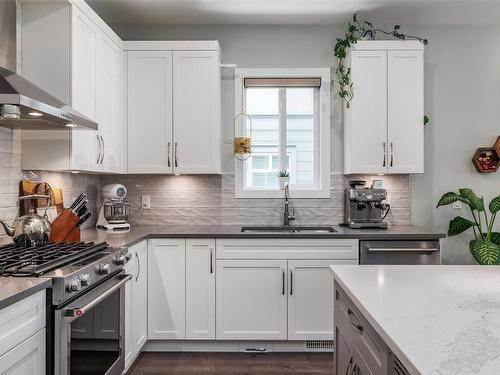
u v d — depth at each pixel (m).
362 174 3.46
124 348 2.23
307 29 3.49
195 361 2.80
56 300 1.53
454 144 3.52
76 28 2.39
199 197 3.48
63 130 2.38
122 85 3.17
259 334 2.89
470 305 1.16
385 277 1.52
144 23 3.46
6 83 1.74
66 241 2.30
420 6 3.17
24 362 1.39
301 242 2.87
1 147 2.23
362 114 3.19
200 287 2.89
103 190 3.19
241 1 3.05
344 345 1.54
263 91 3.59
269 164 3.62
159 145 3.18
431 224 3.51
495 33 3.53
